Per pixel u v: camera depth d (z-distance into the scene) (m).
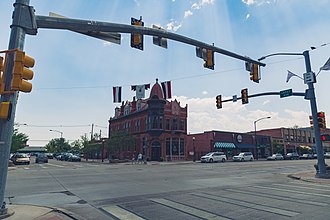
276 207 8.08
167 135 44.88
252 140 59.75
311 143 78.00
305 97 18.44
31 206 8.23
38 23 7.45
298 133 74.69
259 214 7.20
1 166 6.49
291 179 17.02
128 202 9.12
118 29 8.84
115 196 10.35
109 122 60.75
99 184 14.03
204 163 38.50
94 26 8.33
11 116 6.61
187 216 7.10
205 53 11.62
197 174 19.88
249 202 8.90
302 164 34.97
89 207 8.45
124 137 44.59
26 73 6.58
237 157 48.41
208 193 10.88
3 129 6.49
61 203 9.14
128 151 50.06
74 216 7.16
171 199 9.55
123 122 54.44
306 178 16.69
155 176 18.30
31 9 7.09
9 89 6.59
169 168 26.80
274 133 71.25
